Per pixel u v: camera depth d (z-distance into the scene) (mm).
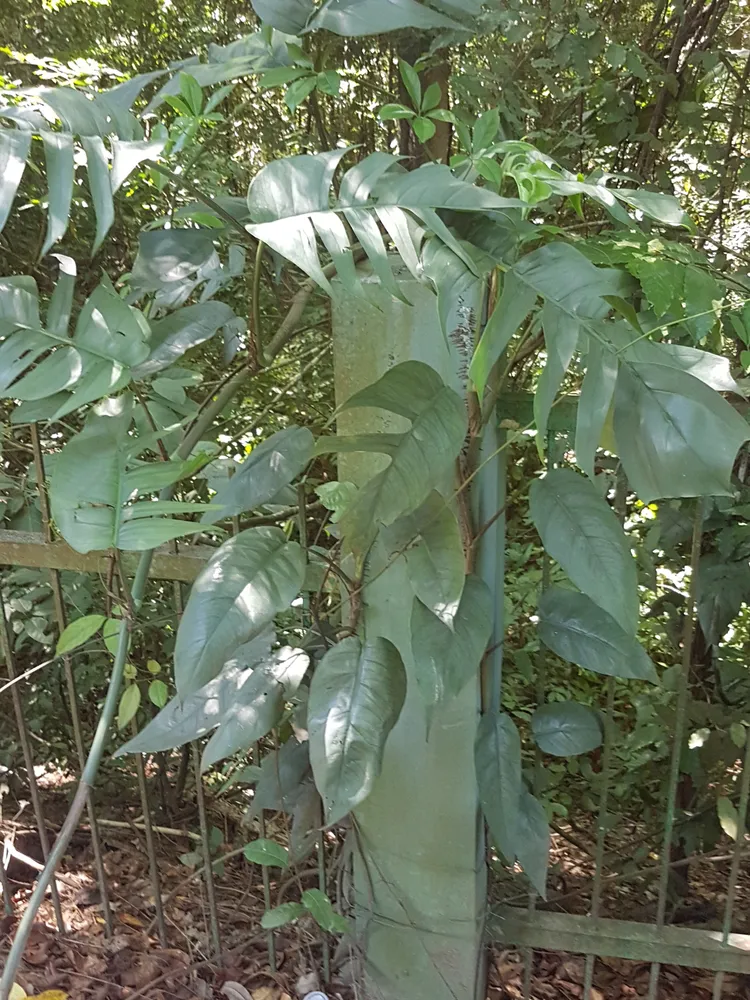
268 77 1151
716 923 1720
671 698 1572
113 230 1949
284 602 1096
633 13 1877
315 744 1150
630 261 1001
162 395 1348
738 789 1640
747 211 2004
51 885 1672
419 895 1418
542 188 975
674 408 851
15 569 1861
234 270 1290
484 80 1682
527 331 1142
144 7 2213
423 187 913
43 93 942
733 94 1980
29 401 1137
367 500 1016
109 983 1574
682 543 1611
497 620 1316
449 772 1335
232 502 1116
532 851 1279
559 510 1090
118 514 1002
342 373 1211
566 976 1625
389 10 1046
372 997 1500
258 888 1813
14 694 1622
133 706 1400
